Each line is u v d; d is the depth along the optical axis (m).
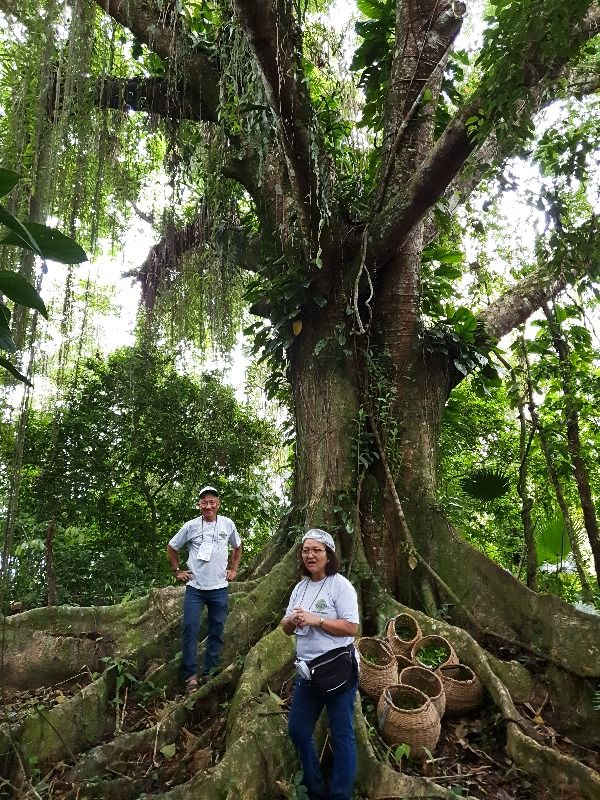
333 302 6.04
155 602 5.28
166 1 5.79
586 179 4.51
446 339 6.47
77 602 7.18
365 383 6.02
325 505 5.55
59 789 3.47
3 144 3.74
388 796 3.18
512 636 4.86
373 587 5.18
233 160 6.40
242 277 7.34
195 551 4.77
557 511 8.61
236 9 3.80
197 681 4.45
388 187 6.06
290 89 4.29
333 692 3.09
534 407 7.36
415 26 6.34
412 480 5.84
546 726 4.12
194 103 6.25
